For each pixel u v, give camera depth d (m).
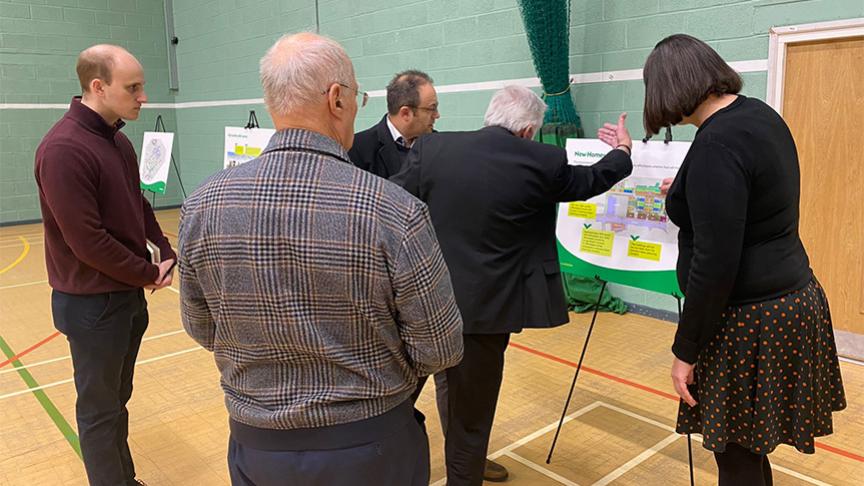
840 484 2.18
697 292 1.38
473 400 1.81
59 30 7.94
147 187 7.11
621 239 2.32
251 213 1.00
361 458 1.06
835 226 3.33
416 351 1.08
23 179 7.93
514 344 3.65
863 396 2.87
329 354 1.02
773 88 3.43
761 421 1.40
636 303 4.19
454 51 4.99
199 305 1.14
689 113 1.50
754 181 1.35
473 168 1.70
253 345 1.05
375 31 5.66
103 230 1.79
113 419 1.96
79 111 1.82
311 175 1.00
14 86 7.70
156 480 2.33
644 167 2.23
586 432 2.61
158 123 8.95
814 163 3.36
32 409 2.94
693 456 2.40
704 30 3.67
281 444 1.06
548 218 1.82
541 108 1.82
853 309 3.31
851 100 3.18
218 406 2.95
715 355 1.45
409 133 2.50
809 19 3.25
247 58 7.48
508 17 4.55
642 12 3.92
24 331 4.06
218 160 8.41
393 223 0.99
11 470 2.41
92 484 1.97
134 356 2.09
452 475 1.86
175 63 8.90
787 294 1.41
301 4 6.49
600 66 4.17
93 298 1.86
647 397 2.92
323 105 1.03
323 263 0.98
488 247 1.72
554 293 1.81
